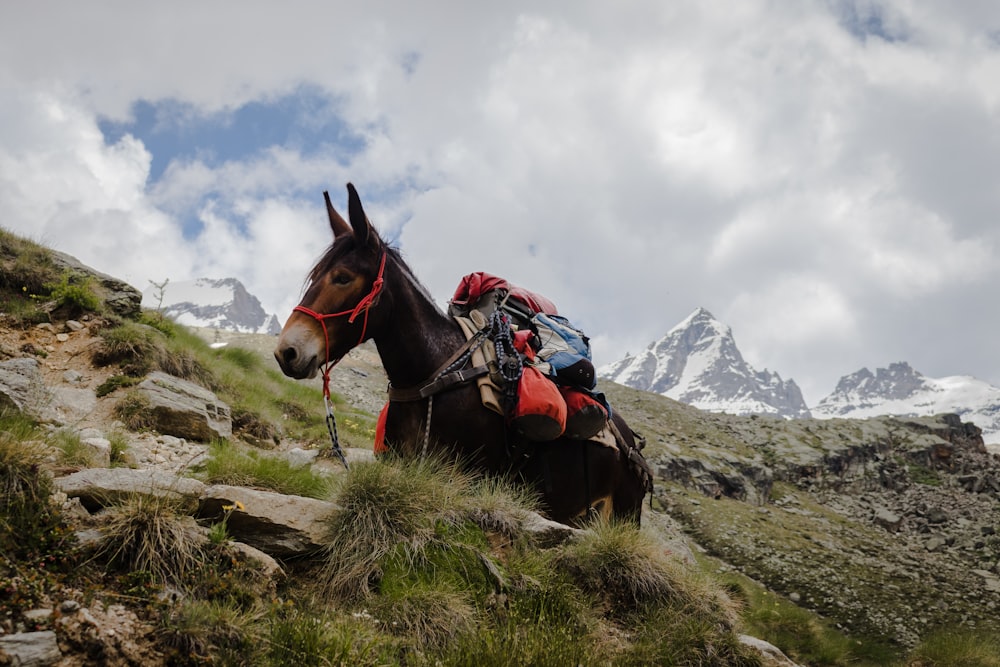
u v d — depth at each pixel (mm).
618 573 5473
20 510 4059
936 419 64625
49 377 9266
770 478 50031
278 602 4293
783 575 33312
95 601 3775
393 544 4945
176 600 3979
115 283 12375
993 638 28000
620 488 6652
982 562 41625
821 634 17938
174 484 4742
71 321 10555
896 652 25141
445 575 4875
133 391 9086
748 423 61281
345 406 17750
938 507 49750
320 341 5309
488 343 5922
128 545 4164
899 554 41062
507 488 5723
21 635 3346
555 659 4430
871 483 54094
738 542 36469
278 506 4941
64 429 6492
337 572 4770
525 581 5113
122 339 10180
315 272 5523
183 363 11031
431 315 5848
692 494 42656
